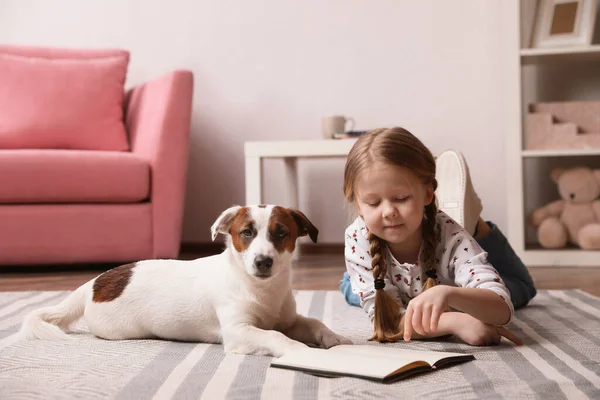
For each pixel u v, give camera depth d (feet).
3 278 9.45
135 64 13.05
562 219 10.79
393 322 4.94
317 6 12.57
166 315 4.89
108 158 10.05
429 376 3.76
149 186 10.30
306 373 3.85
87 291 5.22
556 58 11.11
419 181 4.61
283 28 12.68
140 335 5.05
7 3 13.16
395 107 12.42
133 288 5.02
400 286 5.20
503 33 11.98
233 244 4.65
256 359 4.25
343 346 4.39
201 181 13.00
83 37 13.11
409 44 12.32
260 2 12.73
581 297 6.93
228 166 12.94
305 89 12.69
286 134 12.78
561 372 3.82
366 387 3.52
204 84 12.93
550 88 11.90
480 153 12.16
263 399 3.37
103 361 4.26
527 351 4.43
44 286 8.52
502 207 12.12
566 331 5.15
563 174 10.84
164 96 10.58
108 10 13.05
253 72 12.80
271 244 4.51
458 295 4.24
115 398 3.43
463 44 12.16
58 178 9.84
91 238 10.08
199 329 4.84
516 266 6.41
